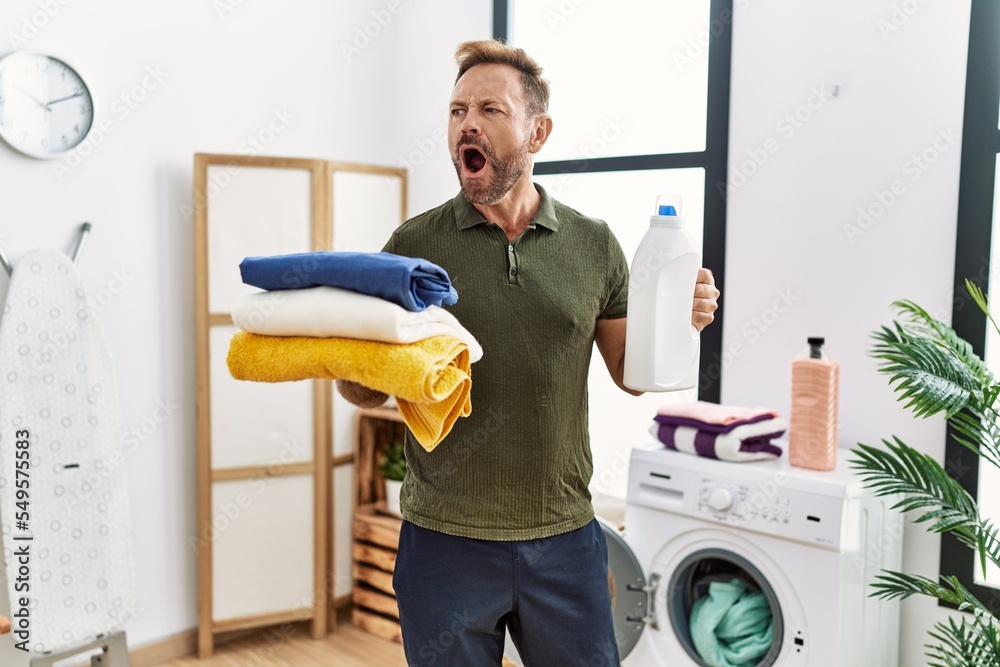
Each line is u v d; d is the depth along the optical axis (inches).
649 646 82.0
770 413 80.4
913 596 80.4
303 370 40.6
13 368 83.0
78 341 87.0
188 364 100.2
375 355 38.9
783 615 73.2
